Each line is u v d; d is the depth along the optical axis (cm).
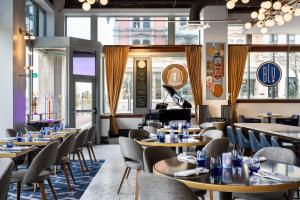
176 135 626
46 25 1302
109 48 1336
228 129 859
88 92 1235
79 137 701
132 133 679
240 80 1348
